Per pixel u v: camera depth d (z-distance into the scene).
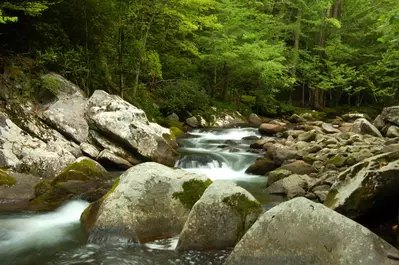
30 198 7.09
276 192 7.91
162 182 5.70
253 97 22.73
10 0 9.72
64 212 6.46
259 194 7.86
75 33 12.50
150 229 5.25
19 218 6.12
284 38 24.69
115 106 10.34
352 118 20.47
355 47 24.59
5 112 8.98
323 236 3.91
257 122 19.45
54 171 8.29
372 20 23.00
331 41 23.55
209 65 19.81
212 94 20.20
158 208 5.45
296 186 7.68
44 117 9.63
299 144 11.55
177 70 18.00
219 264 4.40
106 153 9.44
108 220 5.19
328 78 23.16
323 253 3.82
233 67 19.48
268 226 4.18
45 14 11.36
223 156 11.27
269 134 15.68
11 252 4.89
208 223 4.82
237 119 19.28
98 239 5.07
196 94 17.53
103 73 13.59
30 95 10.04
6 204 6.77
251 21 20.09
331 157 9.62
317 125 16.12
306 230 4.01
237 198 5.00
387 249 3.72
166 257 4.62
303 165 9.13
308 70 23.59
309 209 4.13
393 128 13.23
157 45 16.02
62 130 9.67
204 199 4.95
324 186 7.42
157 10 13.27
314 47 25.11
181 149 12.38
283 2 23.03
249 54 18.09
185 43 16.48
